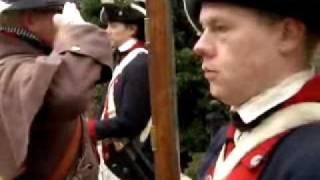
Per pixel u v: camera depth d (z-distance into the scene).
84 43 2.24
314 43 1.26
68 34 2.27
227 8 1.25
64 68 2.20
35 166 2.31
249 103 1.29
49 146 2.31
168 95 2.22
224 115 4.09
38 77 2.14
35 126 2.25
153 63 2.21
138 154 3.63
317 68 1.28
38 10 2.31
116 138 3.58
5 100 2.16
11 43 2.29
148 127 3.64
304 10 1.23
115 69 3.68
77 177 2.41
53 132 2.29
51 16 2.33
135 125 3.57
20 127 2.15
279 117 1.26
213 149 1.51
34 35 2.32
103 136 3.51
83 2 5.75
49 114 2.22
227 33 1.26
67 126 2.33
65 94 2.17
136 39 3.72
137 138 3.63
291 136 1.24
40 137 2.29
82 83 2.20
